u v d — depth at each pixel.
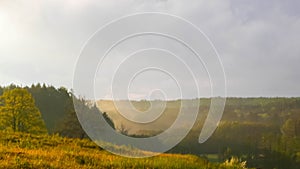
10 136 22.12
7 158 13.91
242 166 21.36
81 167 14.12
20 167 12.72
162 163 16.59
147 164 15.88
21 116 35.56
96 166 14.73
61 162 14.50
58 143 22.14
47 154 16.08
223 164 20.75
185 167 16.92
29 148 18.47
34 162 13.53
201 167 17.64
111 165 15.27
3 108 35.25
